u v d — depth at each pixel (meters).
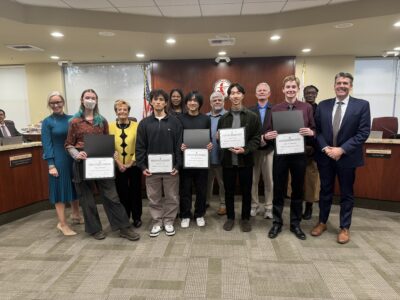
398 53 6.12
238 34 4.59
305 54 6.28
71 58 6.41
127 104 2.88
